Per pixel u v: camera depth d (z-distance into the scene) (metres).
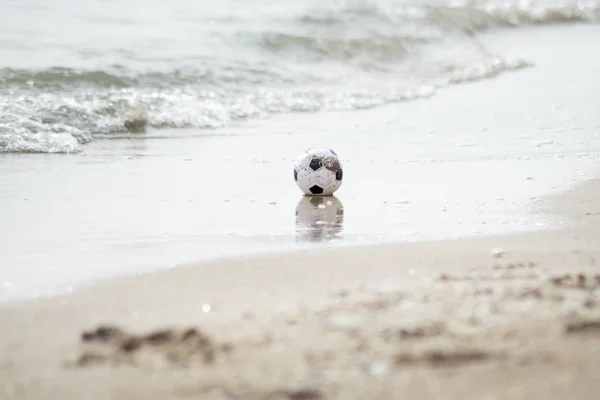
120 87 59.91
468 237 26.84
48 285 21.80
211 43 74.81
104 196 34.47
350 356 15.41
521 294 18.86
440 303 18.33
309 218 30.50
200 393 14.18
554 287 19.55
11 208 32.16
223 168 40.81
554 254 23.92
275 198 34.25
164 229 28.89
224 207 32.50
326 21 90.00
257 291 20.73
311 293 20.33
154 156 44.06
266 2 101.88
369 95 63.50
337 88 66.00
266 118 55.81
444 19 103.69
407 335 16.30
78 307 19.69
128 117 52.03
